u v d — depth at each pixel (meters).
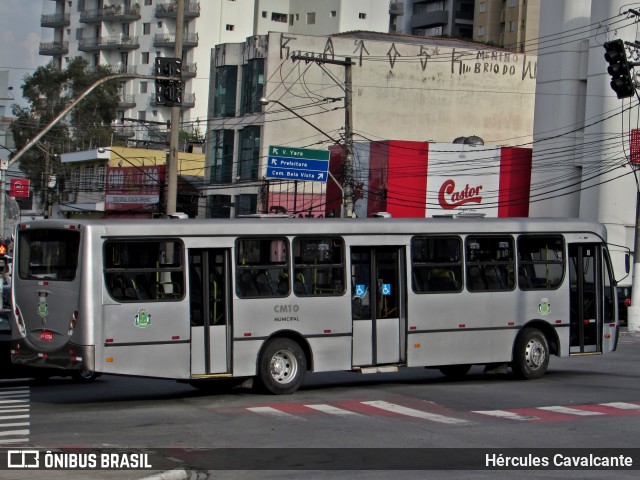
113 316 15.83
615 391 18.11
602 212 47.00
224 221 16.92
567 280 20.47
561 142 49.88
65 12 108.19
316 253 17.69
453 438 12.83
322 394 17.69
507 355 19.66
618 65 22.02
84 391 19.45
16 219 38.31
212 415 15.05
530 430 13.48
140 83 101.31
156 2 99.94
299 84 57.50
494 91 62.12
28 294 16.48
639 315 38.50
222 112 59.94
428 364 18.55
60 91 80.56
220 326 16.73
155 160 67.62
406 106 60.41
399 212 50.38
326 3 95.88
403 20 115.50
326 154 41.88
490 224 19.55
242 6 100.81
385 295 18.34
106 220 16.14
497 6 106.19
